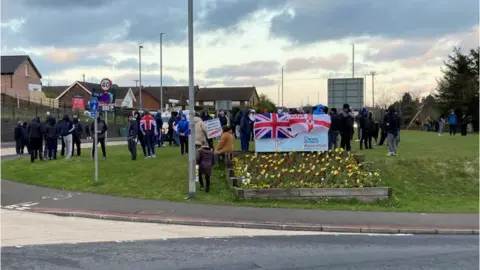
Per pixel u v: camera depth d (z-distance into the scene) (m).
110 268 7.07
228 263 7.43
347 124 18.16
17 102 52.88
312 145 17.17
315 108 18.75
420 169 16.41
